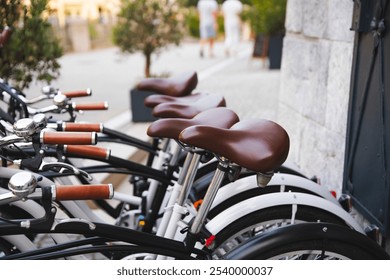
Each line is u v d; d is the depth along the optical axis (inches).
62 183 80.4
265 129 53.8
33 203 64.7
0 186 65.7
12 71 123.8
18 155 61.8
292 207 64.6
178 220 61.2
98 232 54.5
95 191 47.8
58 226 52.0
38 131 52.2
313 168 120.3
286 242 56.6
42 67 130.1
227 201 71.3
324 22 110.7
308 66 122.2
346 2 98.2
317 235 57.4
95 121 211.9
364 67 87.2
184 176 66.0
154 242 57.4
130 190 144.9
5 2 112.4
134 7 233.6
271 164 51.9
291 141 137.9
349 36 97.6
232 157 52.4
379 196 80.4
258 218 64.2
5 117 72.6
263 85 300.7
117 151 162.6
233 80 326.3
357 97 90.4
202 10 490.6
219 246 63.3
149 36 236.5
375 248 59.6
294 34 135.8
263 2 379.9
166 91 96.7
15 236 63.0
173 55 521.7
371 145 84.0
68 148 66.6
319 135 115.5
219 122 61.9
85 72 384.2
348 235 58.4
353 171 92.6
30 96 228.8
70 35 574.6
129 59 474.6
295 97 133.3
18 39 119.3
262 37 389.1
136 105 211.5
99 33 649.0
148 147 86.5
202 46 498.0
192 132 52.2
